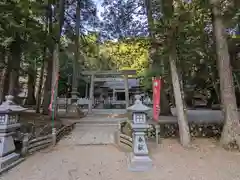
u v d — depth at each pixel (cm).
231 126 513
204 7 604
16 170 379
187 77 1014
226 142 511
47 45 860
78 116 1033
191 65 826
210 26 708
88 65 1941
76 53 1227
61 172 372
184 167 400
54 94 868
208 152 489
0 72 899
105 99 2069
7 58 820
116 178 347
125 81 1221
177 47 673
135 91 1820
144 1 977
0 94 843
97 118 995
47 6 821
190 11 596
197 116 952
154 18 845
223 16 560
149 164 390
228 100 528
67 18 1221
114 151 518
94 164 418
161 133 652
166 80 877
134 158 396
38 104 1156
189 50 728
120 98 2197
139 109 402
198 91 1448
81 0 1195
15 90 790
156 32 634
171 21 570
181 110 573
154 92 663
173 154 483
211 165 408
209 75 902
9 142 407
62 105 1675
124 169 390
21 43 722
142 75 1114
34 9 652
